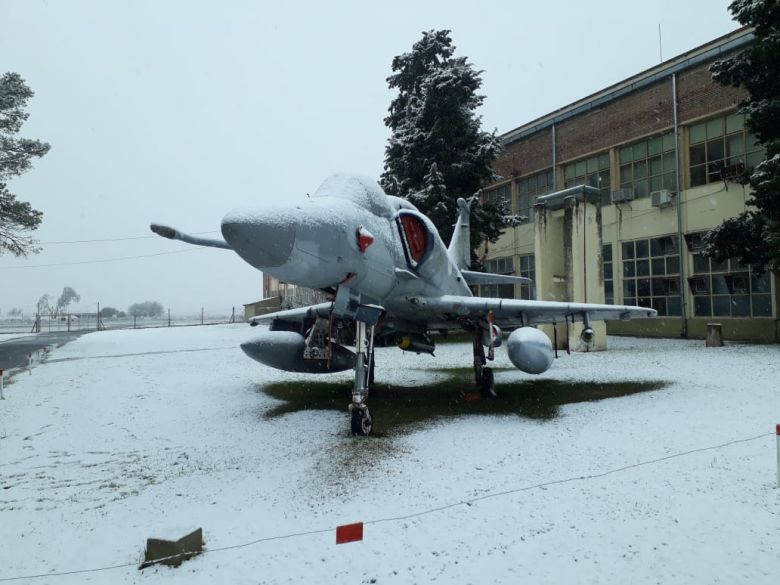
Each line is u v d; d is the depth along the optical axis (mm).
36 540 4430
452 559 3922
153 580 3725
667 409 8461
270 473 5934
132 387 11898
